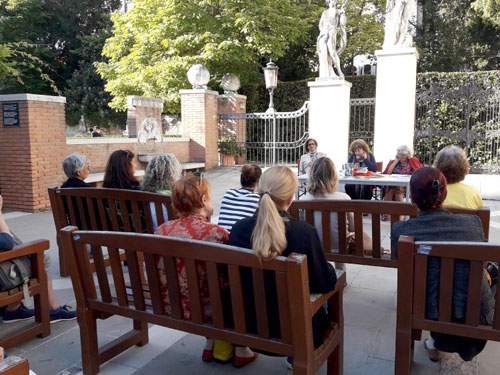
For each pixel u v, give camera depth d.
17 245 2.97
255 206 3.37
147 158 11.79
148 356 2.94
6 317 3.29
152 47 17.52
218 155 14.94
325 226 3.39
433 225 2.35
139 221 3.82
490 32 19.47
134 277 2.40
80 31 27.56
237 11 16.67
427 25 20.88
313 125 10.15
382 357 2.89
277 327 2.07
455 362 2.74
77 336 3.21
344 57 20.66
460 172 3.30
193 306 2.21
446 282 2.11
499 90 11.07
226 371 2.74
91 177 9.35
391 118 9.47
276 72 12.78
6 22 24.73
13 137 8.01
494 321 2.06
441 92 11.34
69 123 27.30
